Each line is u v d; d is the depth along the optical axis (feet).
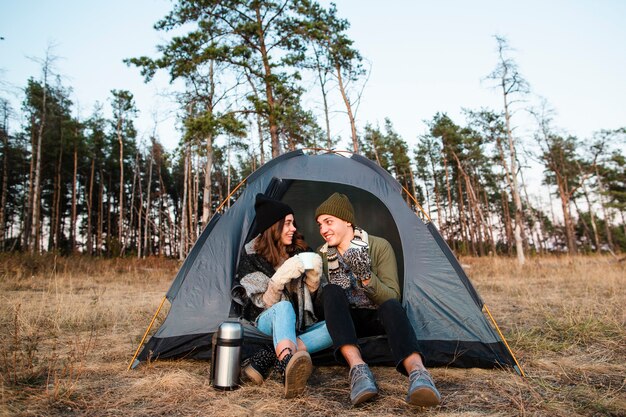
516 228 64.23
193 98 59.21
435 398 6.33
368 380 6.76
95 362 9.89
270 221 9.07
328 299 7.64
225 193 128.88
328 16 53.42
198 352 9.75
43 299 18.75
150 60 48.73
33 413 6.63
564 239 156.04
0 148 94.68
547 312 16.06
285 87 48.57
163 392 7.78
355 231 9.05
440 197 156.56
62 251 81.10
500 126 79.51
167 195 138.51
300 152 12.82
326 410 6.84
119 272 45.70
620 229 147.95
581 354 10.48
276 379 8.53
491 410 6.81
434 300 10.02
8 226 117.80
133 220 134.82
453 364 9.41
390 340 7.13
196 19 49.67
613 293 21.65
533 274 40.11
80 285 30.86
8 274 33.53
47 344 11.59
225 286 10.12
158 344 9.78
